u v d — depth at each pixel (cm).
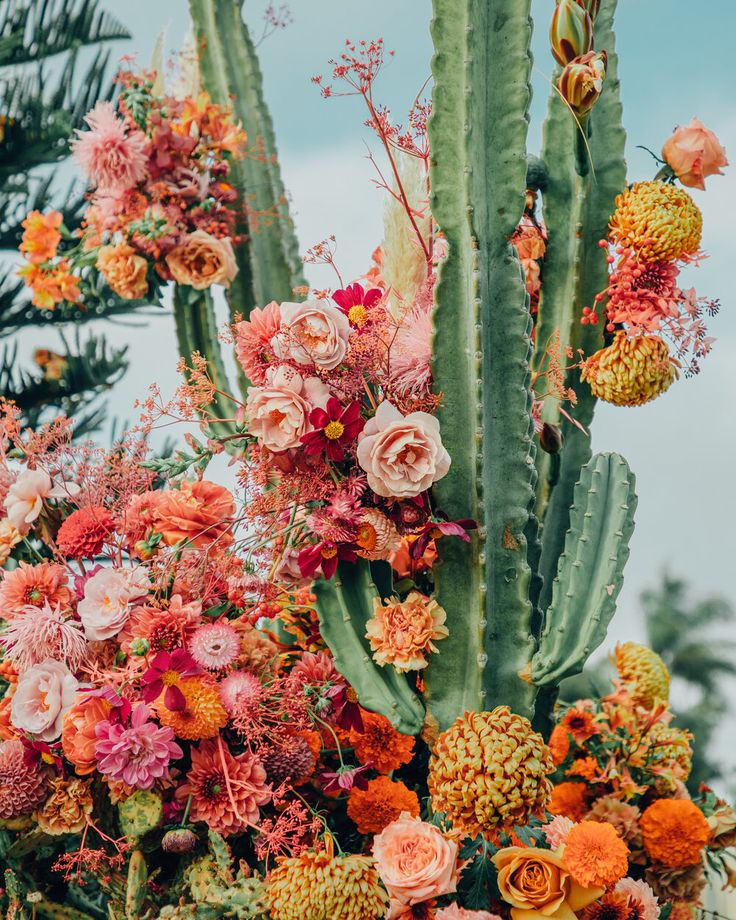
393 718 124
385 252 147
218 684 125
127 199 190
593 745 149
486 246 129
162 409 133
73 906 144
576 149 142
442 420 127
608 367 140
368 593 127
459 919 112
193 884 121
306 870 114
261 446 127
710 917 157
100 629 131
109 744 121
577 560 128
